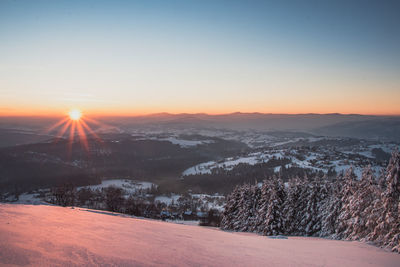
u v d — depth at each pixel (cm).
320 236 4009
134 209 9069
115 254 754
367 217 2978
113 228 1323
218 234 2100
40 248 687
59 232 959
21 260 564
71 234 961
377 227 2605
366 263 1324
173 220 11850
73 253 692
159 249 955
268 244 1725
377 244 2453
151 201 17625
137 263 695
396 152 2600
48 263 576
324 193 4469
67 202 6906
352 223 3206
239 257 1051
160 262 751
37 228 963
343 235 3438
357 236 3059
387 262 1445
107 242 924
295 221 4572
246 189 5291
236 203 5559
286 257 1209
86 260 646
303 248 1697
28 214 1301
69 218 1434
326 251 1648
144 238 1168
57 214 1531
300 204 4669
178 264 764
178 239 1325
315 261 1189
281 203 4219
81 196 12644
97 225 1336
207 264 831
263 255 1188
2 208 1404
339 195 3956
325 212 4106
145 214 11050
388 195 2570
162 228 1766
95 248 791
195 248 1119
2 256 565
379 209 2764
